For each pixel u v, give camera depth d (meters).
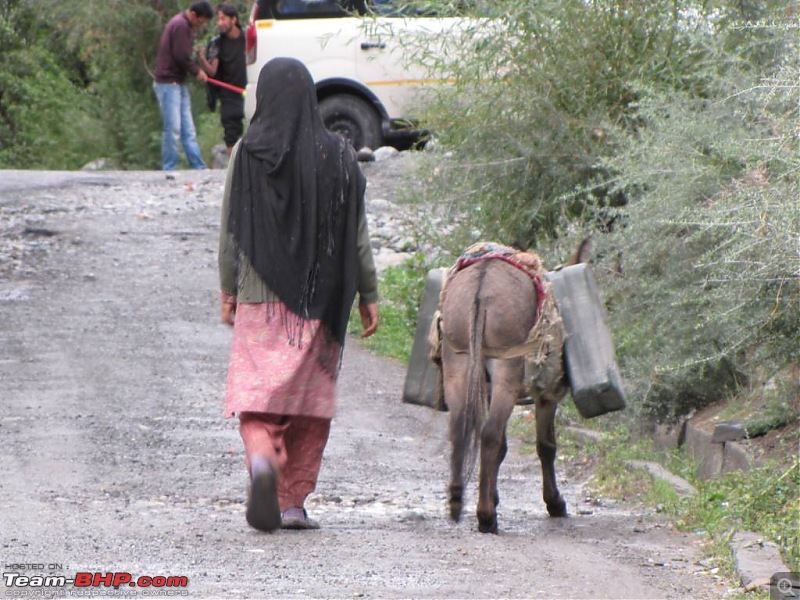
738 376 30.55
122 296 47.62
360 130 61.25
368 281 23.53
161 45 69.62
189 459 29.59
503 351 23.30
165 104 69.69
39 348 40.72
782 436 26.88
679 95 32.69
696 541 23.47
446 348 23.56
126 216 58.66
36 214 58.34
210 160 91.31
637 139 36.25
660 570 20.91
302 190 22.44
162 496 26.02
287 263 22.41
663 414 31.77
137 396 35.72
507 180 39.38
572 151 38.22
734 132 28.77
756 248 25.20
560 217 37.97
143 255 53.00
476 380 22.44
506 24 38.34
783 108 29.09
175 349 41.44
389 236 53.47
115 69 97.94
